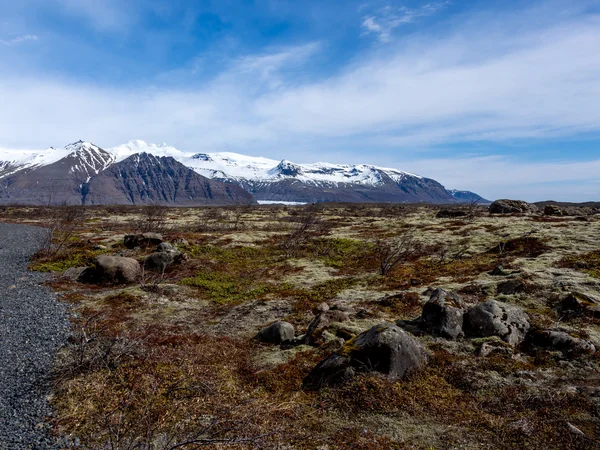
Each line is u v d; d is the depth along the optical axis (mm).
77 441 8914
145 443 8586
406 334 12023
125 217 76938
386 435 8875
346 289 21844
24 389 11367
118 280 24922
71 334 15781
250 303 20438
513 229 35156
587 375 10680
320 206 115688
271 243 38906
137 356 13156
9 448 8719
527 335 13281
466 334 13609
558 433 8391
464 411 9617
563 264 21547
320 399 10555
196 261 29969
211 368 12656
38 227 57750
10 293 22297
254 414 9781
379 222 55312
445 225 44375
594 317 13945
